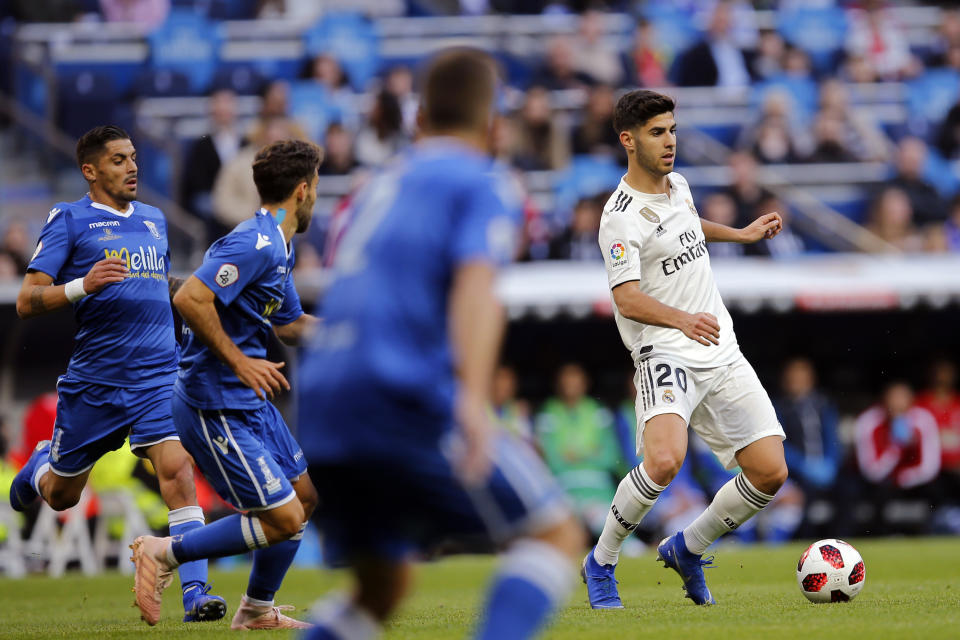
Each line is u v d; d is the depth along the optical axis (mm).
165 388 22328
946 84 70062
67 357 51438
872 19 73188
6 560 41438
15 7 68188
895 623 16781
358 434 10031
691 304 21375
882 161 62094
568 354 54719
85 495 41312
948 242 57250
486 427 9398
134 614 23203
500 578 10258
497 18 71750
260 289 18188
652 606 21250
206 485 42438
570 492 45844
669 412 20562
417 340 10148
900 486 49156
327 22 68625
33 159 56812
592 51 66375
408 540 11016
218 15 71500
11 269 50344
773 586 26266
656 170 20984
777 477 20844
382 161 56062
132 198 22750
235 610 23531
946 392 50562
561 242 51125
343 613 11102
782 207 54562
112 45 65812
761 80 68062
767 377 55625
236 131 57219
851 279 48781
